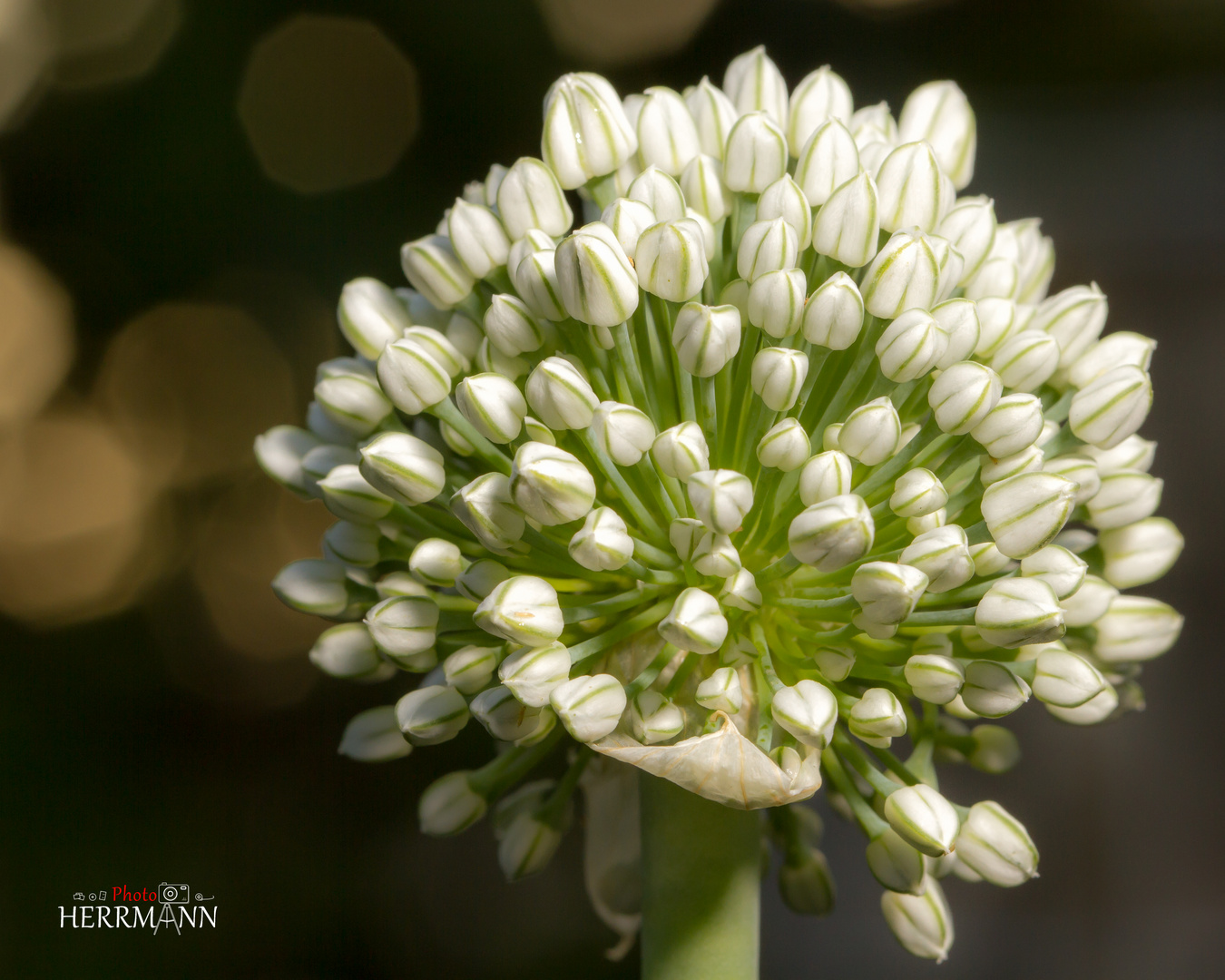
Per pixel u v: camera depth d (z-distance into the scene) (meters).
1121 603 0.26
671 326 0.25
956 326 0.25
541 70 0.47
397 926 0.55
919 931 0.25
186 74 0.47
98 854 0.52
